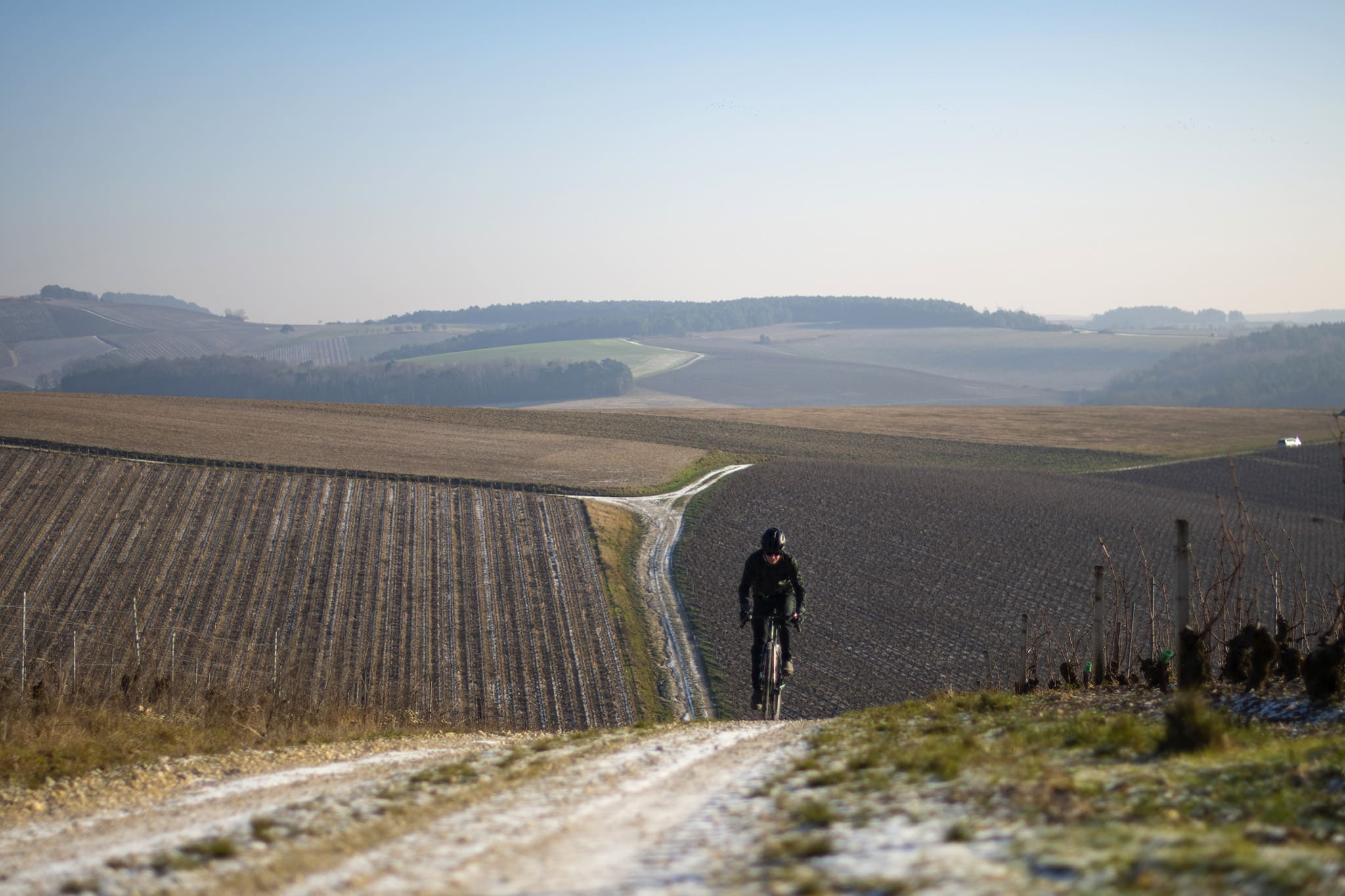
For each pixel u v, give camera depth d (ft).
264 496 237.25
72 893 18.99
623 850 19.90
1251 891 12.87
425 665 165.27
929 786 23.76
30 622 161.89
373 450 317.01
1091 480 330.54
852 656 179.32
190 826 26.89
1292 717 35.24
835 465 347.97
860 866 16.71
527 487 285.84
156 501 224.53
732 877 16.63
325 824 24.47
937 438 413.59
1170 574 222.69
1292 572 219.00
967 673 170.40
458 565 213.05
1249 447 395.14
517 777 30.99
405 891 17.66
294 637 169.99
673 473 322.14
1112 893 13.44
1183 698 28.94
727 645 184.96
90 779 35.78
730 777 28.94
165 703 54.95
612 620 191.83
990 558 241.14
